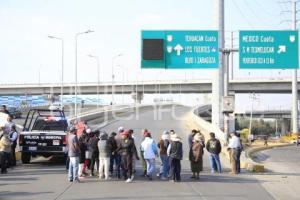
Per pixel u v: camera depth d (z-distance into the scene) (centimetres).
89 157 2045
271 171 2433
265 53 3200
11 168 2256
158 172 2212
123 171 1959
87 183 1833
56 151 2352
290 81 10425
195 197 1524
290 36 3192
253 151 3931
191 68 3206
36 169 2227
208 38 3212
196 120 5928
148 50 3189
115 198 1486
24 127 2527
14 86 13388
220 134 3434
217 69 3256
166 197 1516
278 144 5559
